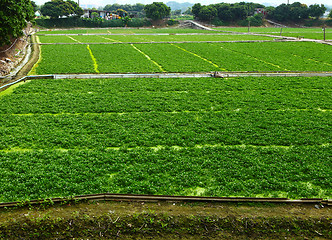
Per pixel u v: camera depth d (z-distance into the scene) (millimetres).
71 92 34875
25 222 15352
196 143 23562
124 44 73438
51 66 47594
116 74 42969
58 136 23875
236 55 59938
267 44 74312
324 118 28125
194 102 32062
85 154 21312
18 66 49938
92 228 15281
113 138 23844
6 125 25547
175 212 16094
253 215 15906
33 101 31297
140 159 20922
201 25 156875
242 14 170500
